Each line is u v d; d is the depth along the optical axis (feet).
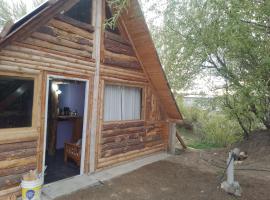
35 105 14.32
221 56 20.49
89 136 17.83
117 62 19.94
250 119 26.96
